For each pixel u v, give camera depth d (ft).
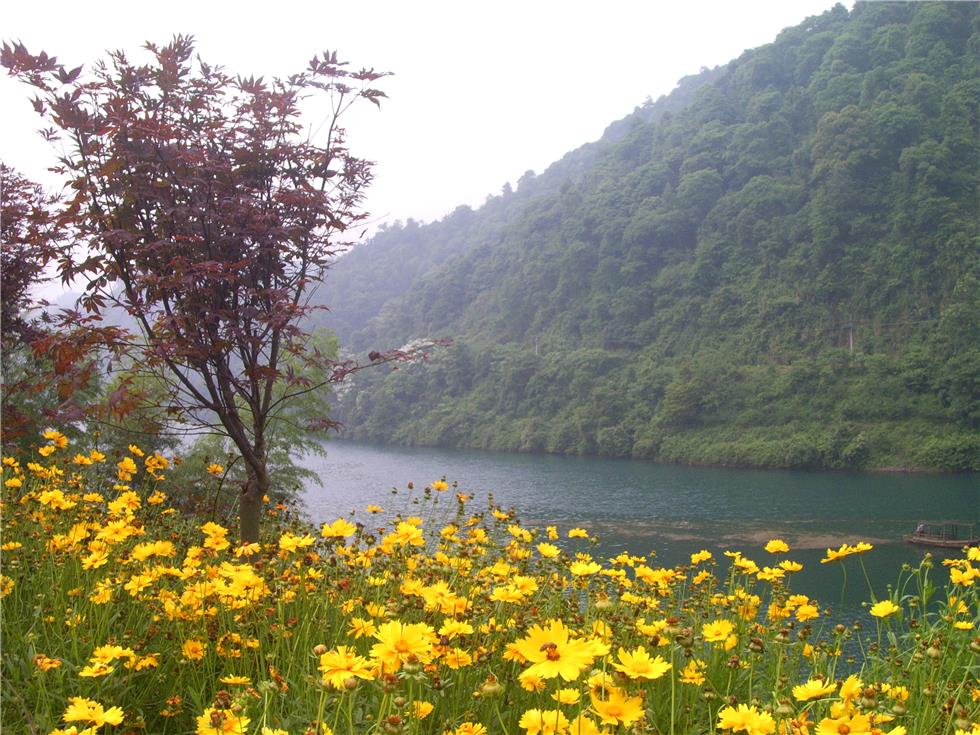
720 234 263.70
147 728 7.75
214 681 8.00
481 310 333.42
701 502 125.70
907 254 217.36
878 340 205.26
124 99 13.62
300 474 64.44
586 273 290.97
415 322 359.87
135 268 14.24
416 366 274.16
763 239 250.78
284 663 8.30
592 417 214.28
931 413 173.06
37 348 13.05
